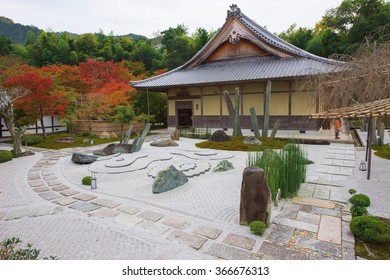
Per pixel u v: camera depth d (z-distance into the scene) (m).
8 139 14.84
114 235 3.46
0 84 11.79
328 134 13.17
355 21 21.84
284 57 15.32
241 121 15.59
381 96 6.27
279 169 4.64
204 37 28.70
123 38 37.12
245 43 16.83
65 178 6.39
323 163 7.44
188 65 18.36
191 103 17.47
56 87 14.91
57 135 14.55
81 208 4.41
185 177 5.79
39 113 12.75
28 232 3.59
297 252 2.96
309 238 3.26
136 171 6.94
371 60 6.44
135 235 3.45
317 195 4.81
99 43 33.81
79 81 17.75
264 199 3.54
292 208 4.20
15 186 5.77
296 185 4.88
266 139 10.97
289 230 3.47
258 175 3.58
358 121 18.34
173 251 3.05
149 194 5.09
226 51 17.48
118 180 6.14
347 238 3.24
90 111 14.38
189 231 3.53
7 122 9.45
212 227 3.64
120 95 15.87
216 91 16.36
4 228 3.73
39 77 12.01
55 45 29.98
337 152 9.09
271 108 14.70
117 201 4.74
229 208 4.32
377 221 3.22
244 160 8.03
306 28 30.08
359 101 6.90
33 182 6.07
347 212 4.02
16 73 14.38
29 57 28.11
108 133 14.77
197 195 4.99
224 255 2.94
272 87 14.59
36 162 8.46
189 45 28.84
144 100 19.06
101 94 14.80
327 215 3.92
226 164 6.97
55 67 18.19
